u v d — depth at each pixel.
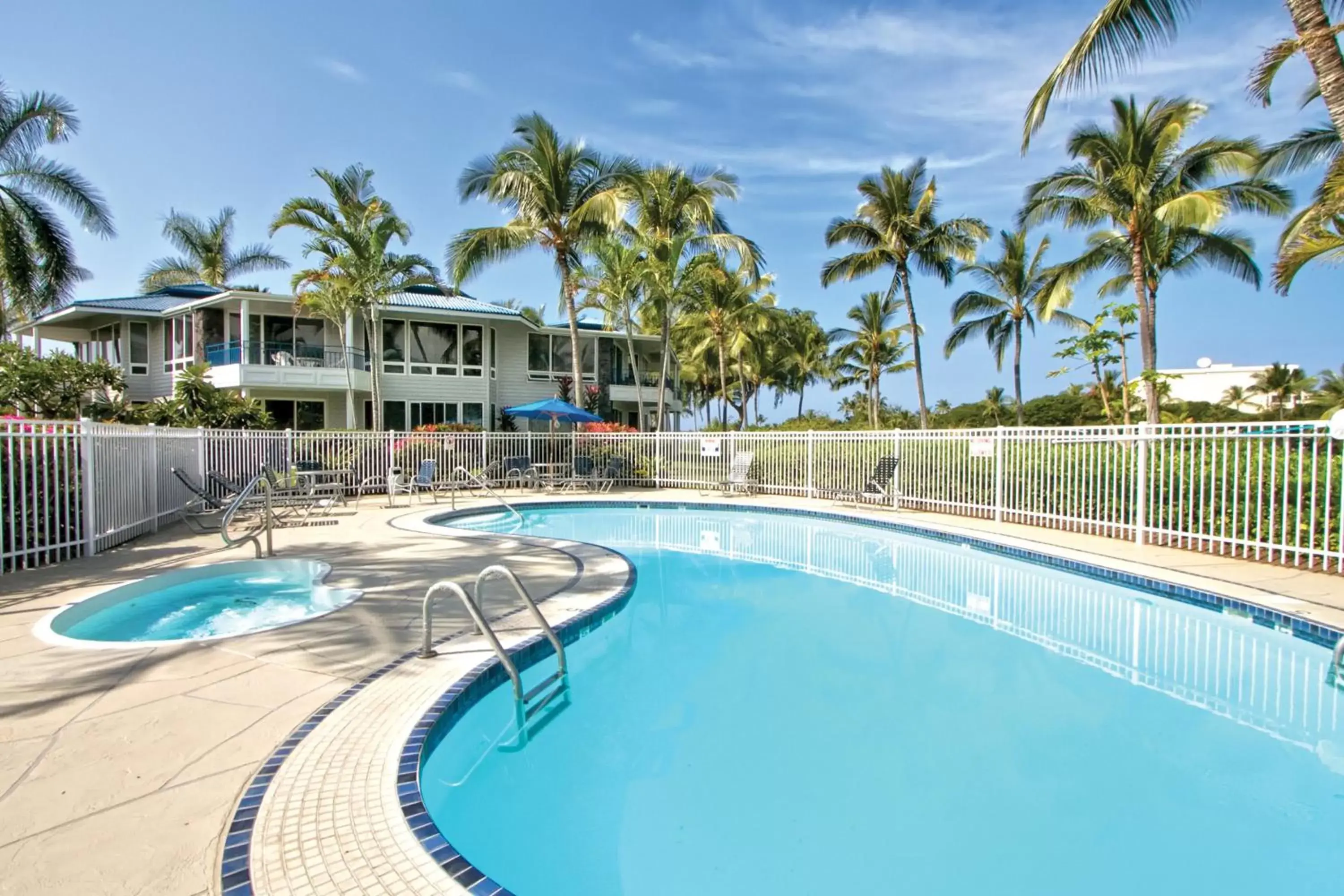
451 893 2.28
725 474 17.53
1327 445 7.07
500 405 26.67
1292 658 5.39
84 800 2.78
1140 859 2.90
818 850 2.99
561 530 12.44
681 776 3.66
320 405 23.84
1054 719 4.33
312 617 5.60
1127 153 18.77
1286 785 3.51
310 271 20.67
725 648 5.73
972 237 23.67
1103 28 8.65
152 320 23.72
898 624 6.45
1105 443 9.92
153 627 6.16
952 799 3.42
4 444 7.40
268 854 2.45
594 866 2.88
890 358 39.31
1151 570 7.45
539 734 4.15
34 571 7.29
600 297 27.47
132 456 9.80
